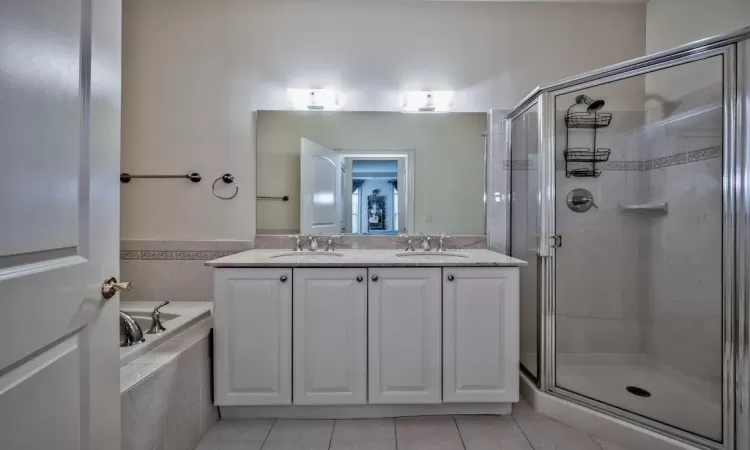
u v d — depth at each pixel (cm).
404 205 242
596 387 194
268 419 185
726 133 162
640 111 227
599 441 167
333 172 240
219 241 234
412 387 180
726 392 153
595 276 228
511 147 237
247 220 237
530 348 211
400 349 179
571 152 230
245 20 236
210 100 235
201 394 170
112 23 93
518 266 180
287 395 178
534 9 239
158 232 234
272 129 238
